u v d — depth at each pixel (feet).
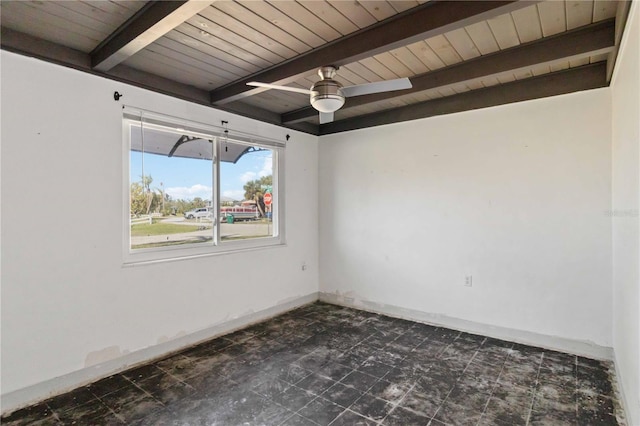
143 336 9.16
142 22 6.41
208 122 10.87
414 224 12.57
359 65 8.97
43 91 7.43
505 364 8.93
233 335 11.07
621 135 7.49
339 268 14.69
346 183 14.42
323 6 6.30
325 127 14.99
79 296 7.99
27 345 7.20
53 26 6.87
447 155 11.78
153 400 7.32
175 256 10.09
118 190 8.73
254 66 8.92
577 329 9.57
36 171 7.34
